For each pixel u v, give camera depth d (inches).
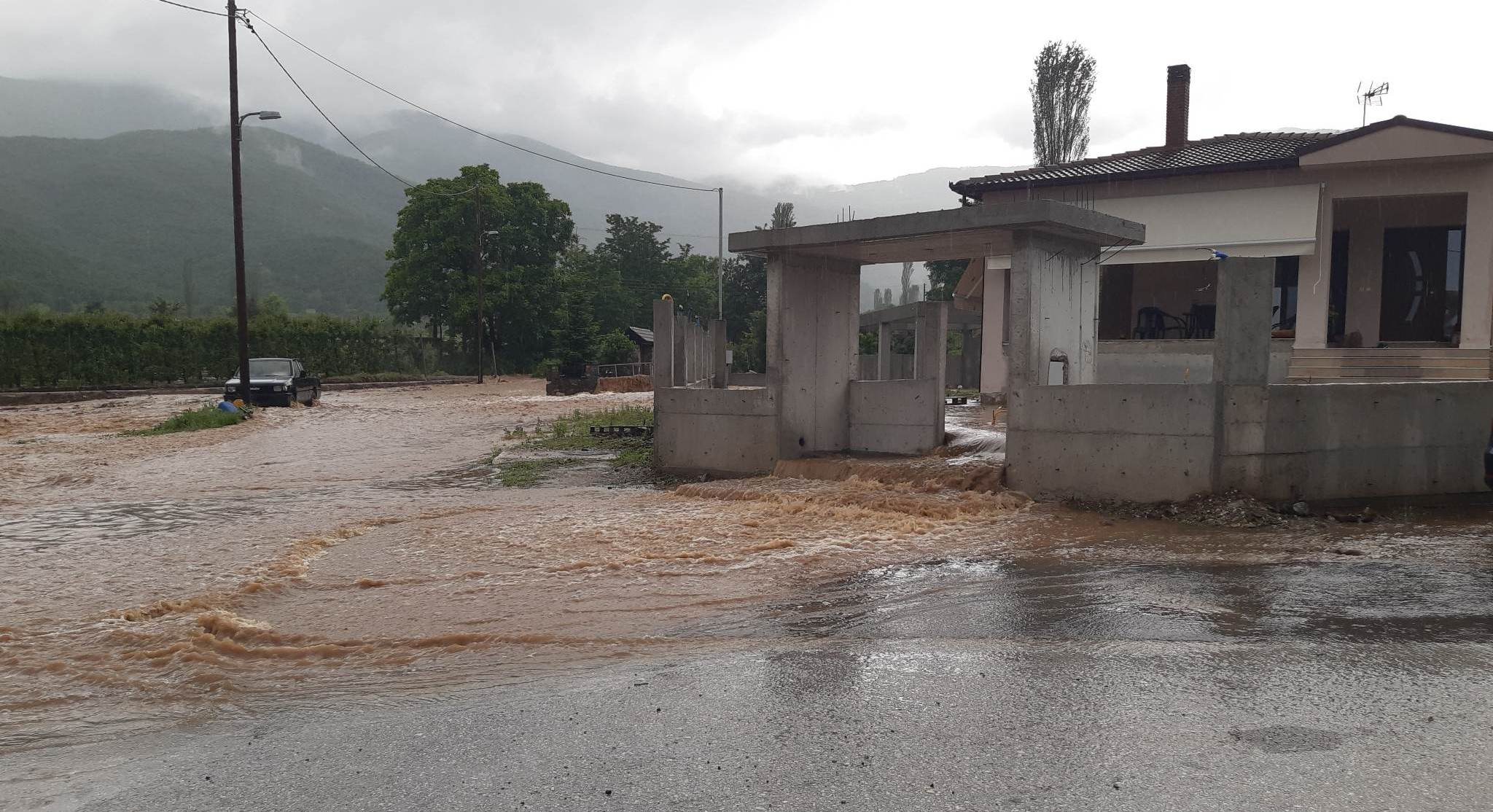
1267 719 165.2
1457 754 149.1
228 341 1611.7
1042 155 1676.9
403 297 2511.1
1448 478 424.2
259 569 311.9
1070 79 1651.1
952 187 952.9
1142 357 824.3
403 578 295.7
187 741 172.2
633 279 3663.9
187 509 446.9
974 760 150.6
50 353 1373.0
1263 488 385.7
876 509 403.2
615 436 748.6
